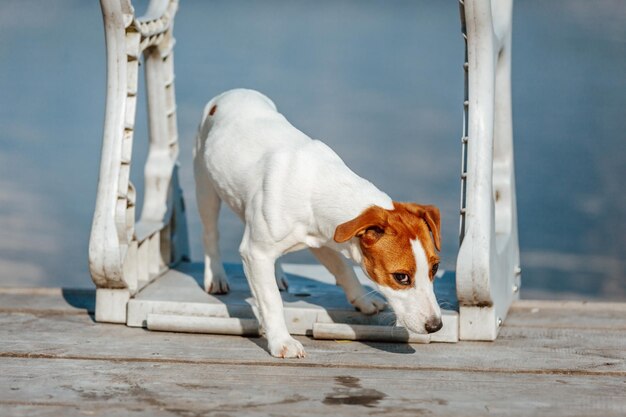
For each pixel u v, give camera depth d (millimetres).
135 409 5094
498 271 6652
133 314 6762
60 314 7152
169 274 7848
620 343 6398
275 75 21172
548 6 29172
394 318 6512
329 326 6402
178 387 5453
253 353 6117
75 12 27766
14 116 17969
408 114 18281
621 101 19547
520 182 14945
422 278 5648
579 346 6320
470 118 6371
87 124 17672
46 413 5027
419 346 6316
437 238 5754
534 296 10836
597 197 14281
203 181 7172
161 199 7965
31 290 7758
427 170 14945
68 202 13938
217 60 22562
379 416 4992
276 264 7379
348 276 6535
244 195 6430
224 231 12828
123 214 6746
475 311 6398
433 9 30031
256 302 6258
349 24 27703
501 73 7277
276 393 5348
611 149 16469
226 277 7266
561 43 24641
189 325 6543
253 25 27328
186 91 19297
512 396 5328
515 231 7680
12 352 6102
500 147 7430
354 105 18844
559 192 14453
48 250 12211
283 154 6176
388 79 21078
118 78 6777
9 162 15453
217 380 5578
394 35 26062
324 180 6023
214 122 6969
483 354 6129
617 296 10852
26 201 13891
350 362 5938
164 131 8062
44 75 20797
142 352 6129
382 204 5867
